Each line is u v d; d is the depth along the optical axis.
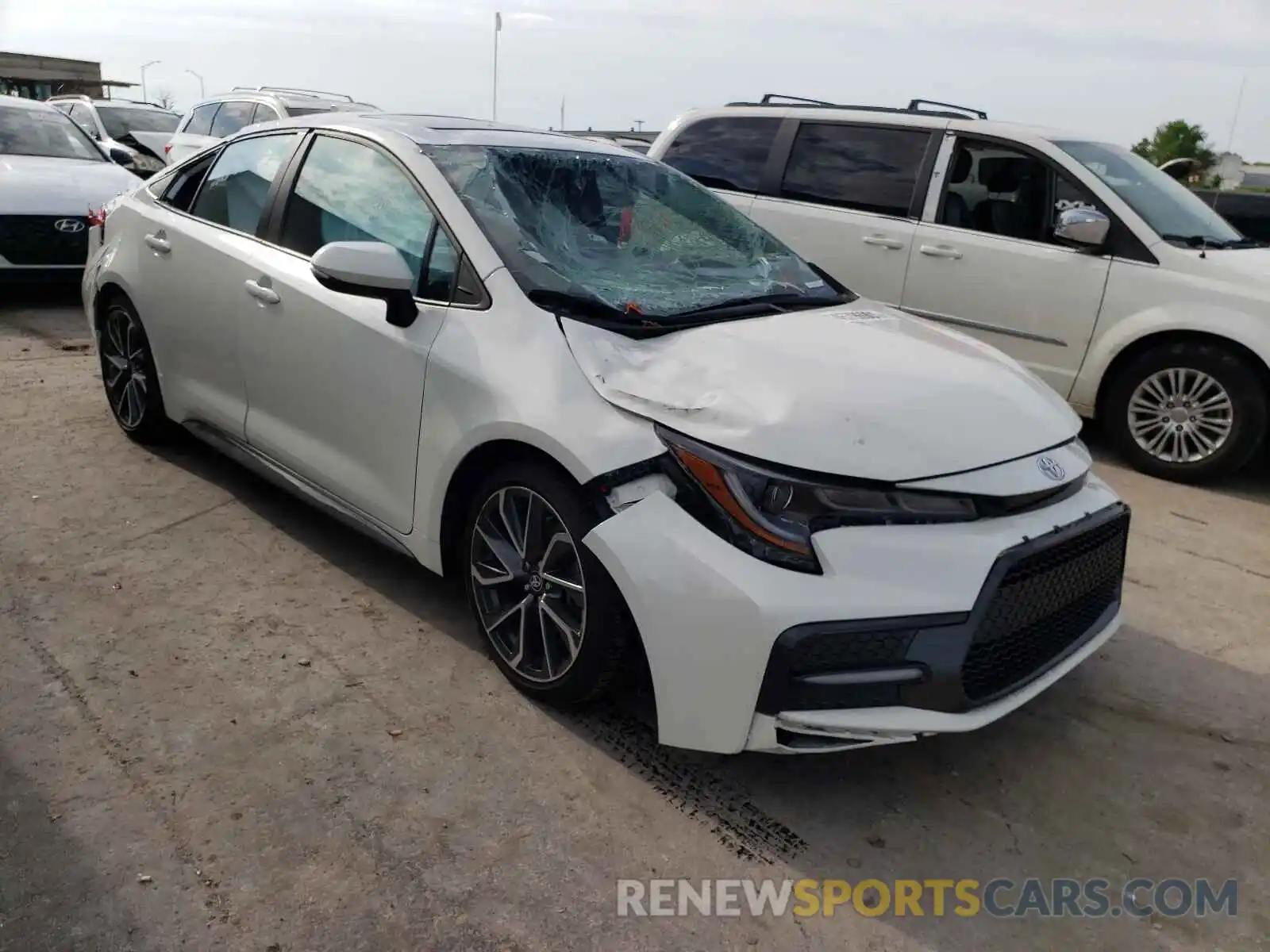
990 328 6.00
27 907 2.16
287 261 3.67
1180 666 3.56
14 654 3.09
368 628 3.39
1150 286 5.48
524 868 2.38
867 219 6.34
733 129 7.00
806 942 2.24
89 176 8.49
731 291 3.37
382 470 3.30
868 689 2.38
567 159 3.70
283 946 2.12
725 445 2.48
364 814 2.52
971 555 2.44
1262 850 2.63
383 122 3.69
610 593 2.65
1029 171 5.89
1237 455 5.42
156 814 2.46
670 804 2.65
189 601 3.48
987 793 2.80
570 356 2.80
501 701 3.03
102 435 5.07
